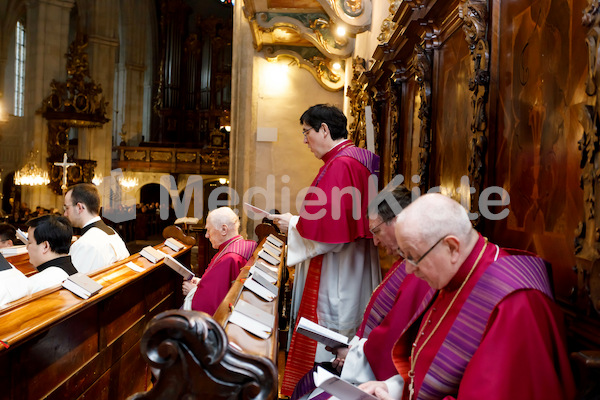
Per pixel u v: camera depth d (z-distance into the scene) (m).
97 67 23.84
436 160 3.48
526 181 2.18
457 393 1.69
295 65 9.52
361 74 6.10
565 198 1.86
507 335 1.54
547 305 1.61
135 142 28.19
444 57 3.38
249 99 9.49
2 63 26.00
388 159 5.25
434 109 3.53
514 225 2.28
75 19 30.14
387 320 2.31
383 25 5.16
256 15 8.20
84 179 22.38
